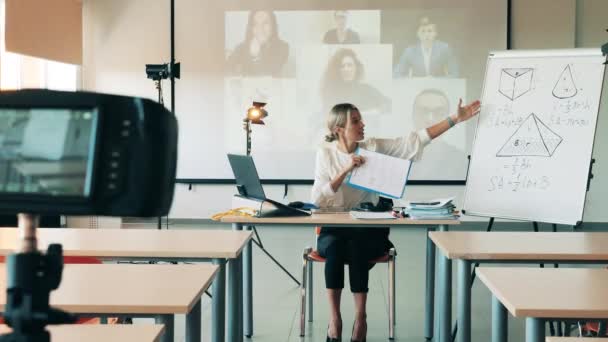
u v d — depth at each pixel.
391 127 7.00
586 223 6.97
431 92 6.95
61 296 1.61
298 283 4.53
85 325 1.39
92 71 7.18
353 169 3.29
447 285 2.90
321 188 3.39
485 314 3.79
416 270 4.95
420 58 6.95
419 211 3.15
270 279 4.66
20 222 0.69
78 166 0.60
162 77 4.66
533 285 1.79
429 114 6.96
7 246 2.33
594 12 6.96
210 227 7.02
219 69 7.07
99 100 0.60
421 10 6.93
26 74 6.32
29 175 0.61
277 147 7.07
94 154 0.60
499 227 6.93
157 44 7.13
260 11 7.03
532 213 3.69
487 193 3.82
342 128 3.45
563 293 1.70
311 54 7.02
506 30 6.87
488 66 3.98
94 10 7.13
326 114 7.04
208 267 1.99
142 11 7.13
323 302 4.05
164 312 1.53
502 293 1.70
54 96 0.61
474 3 6.89
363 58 6.99
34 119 0.62
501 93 3.90
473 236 2.67
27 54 5.75
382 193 3.25
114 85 7.17
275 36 7.03
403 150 3.58
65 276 1.85
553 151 3.71
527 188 3.73
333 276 3.11
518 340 3.29
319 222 3.11
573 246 2.42
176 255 2.29
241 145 7.09
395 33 6.95
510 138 3.82
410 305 3.97
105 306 1.53
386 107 6.99
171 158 0.63
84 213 0.60
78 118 0.61
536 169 3.73
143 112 0.60
